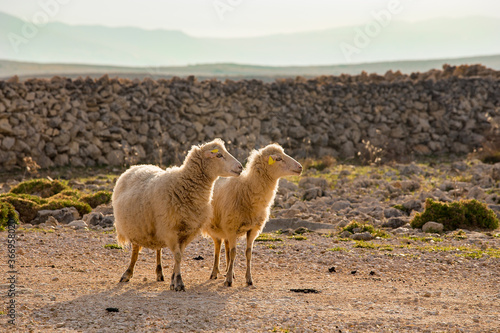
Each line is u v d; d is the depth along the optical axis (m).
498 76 32.09
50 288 7.05
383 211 13.88
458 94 29.67
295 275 8.36
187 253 10.20
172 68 120.44
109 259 9.56
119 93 25.39
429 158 27.36
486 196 15.29
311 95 28.64
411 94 29.45
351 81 30.78
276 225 12.94
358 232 11.86
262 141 26.77
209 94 26.86
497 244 10.62
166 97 26.12
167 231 7.18
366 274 8.41
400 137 28.56
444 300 6.70
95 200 15.30
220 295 6.86
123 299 6.50
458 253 9.82
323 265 9.10
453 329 5.42
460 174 20.41
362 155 27.20
